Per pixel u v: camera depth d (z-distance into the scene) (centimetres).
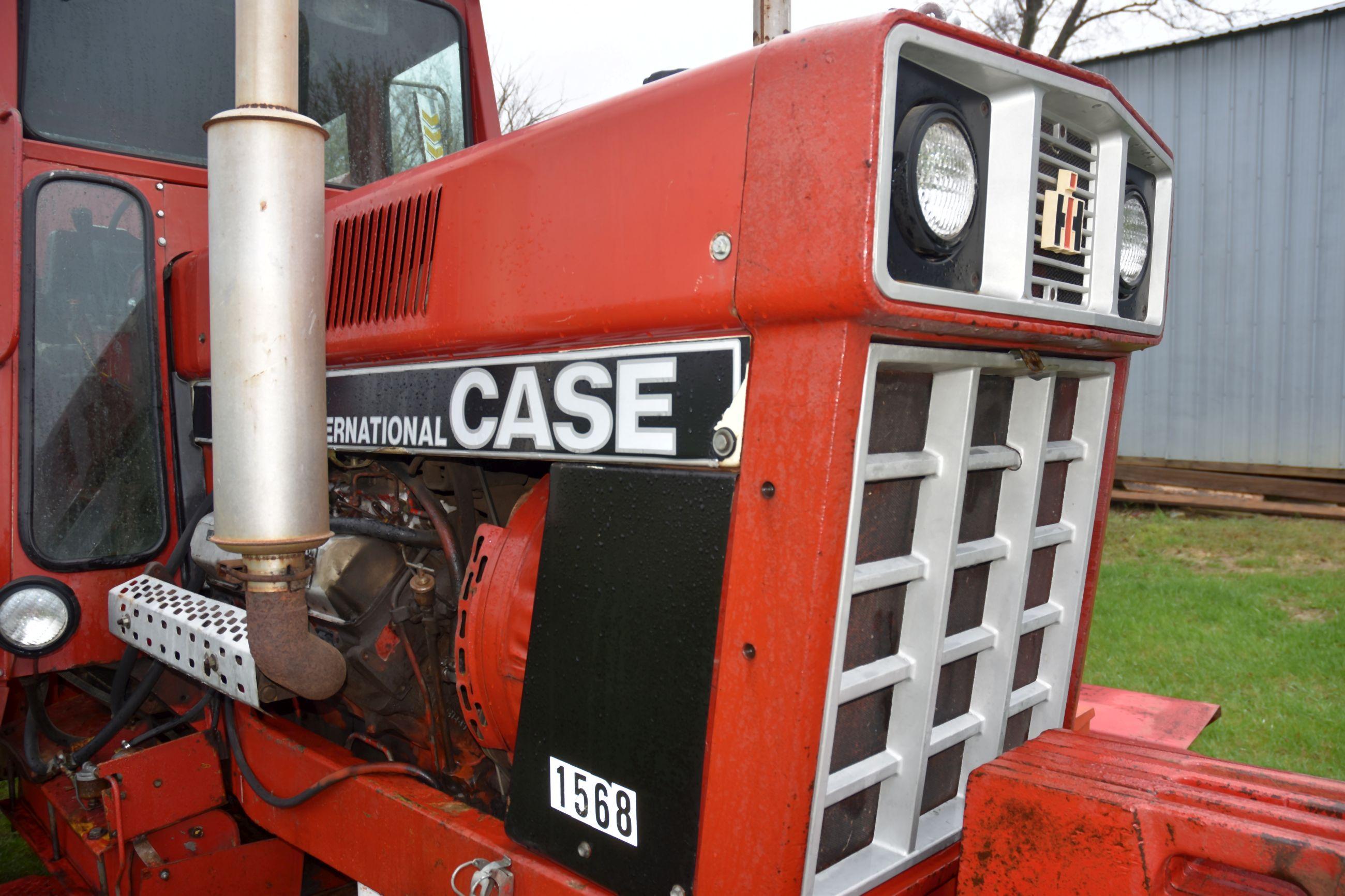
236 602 234
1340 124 790
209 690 222
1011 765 120
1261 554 691
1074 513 170
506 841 153
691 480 127
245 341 147
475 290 157
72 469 235
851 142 108
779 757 117
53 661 232
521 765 149
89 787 231
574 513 142
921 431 134
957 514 132
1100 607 567
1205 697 424
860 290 107
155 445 247
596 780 138
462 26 299
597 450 139
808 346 114
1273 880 98
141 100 251
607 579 137
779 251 114
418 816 166
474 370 160
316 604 193
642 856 132
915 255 119
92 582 238
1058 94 132
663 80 132
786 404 116
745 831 121
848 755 134
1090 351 157
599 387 138
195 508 247
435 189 168
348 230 190
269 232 146
